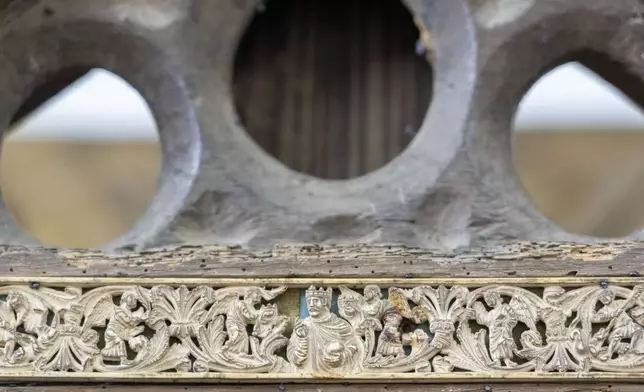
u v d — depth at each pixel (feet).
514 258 6.39
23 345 6.10
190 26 6.73
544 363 6.14
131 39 6.71
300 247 6.40
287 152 7.11
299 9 7.33
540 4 6.73
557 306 6.25
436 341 6.15
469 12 6.70
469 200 6.51
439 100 6.76
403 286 6.29
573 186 9.27
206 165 6.55
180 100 6.68
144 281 6.26
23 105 6.88
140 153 9.25
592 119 9.31
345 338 6.15
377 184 6.62
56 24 6.72
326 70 7.25
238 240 6.46
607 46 6.80
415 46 7.26
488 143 6.60
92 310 6.19
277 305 6.25
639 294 6.29
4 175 9.08
